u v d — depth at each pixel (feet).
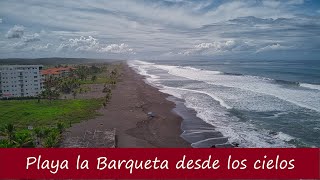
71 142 152.97
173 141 158.92
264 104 242.78
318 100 255.50
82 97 306.35
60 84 359.25
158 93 322.75
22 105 269.64
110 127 186.91
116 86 385.91
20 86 333.62
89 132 172.04
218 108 234.99
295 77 464.65
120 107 249.96
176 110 233.55
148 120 205.16
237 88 345.72
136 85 397.19
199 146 149.18
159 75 568.41
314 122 186.29
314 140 153.69
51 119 212.02
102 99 288.71
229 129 176.35
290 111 216.13
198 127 183.83
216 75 552.82
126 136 169.78
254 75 530.68
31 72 336.90
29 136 159.02
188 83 418.92
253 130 173.06
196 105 249.55
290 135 162.40
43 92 313.12
